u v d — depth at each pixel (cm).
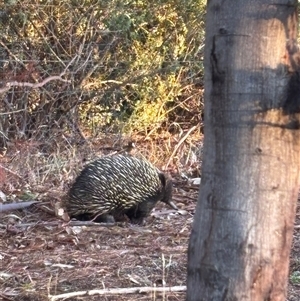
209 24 392
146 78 1573
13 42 1397
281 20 382
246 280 396
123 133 1541
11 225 937
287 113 388
